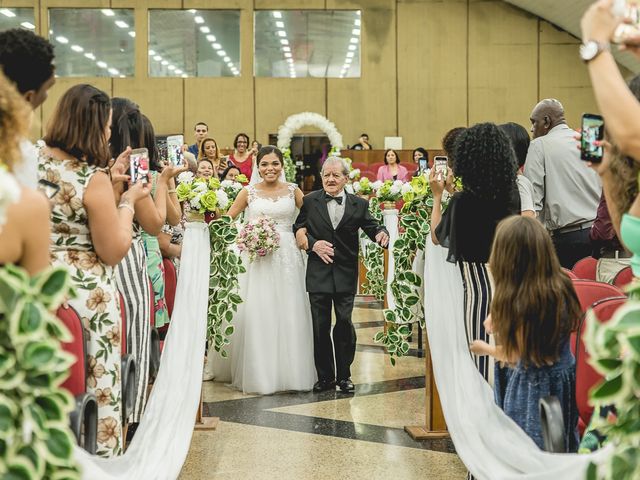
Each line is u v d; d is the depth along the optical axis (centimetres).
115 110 340
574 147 483
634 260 175
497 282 263
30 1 1691
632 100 152
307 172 1731
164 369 345
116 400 263
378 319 833
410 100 1769
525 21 1756
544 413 221
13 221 152
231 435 436
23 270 144
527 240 257
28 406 137
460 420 276
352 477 364
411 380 570
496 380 299
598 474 149
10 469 134
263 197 560
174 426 307
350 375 550
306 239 532
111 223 255
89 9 1708
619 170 184
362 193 820
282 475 368
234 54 1744
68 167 253
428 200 462
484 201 338
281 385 545
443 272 359
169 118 1744
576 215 480
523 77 1764
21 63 235
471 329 341
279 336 546
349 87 1764
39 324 135
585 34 160
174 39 1731
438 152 1639
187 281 382
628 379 130
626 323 130
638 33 157
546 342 257
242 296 557
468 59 1766
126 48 1722
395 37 1761
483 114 1770
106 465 209
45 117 1703
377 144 1769
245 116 1753
